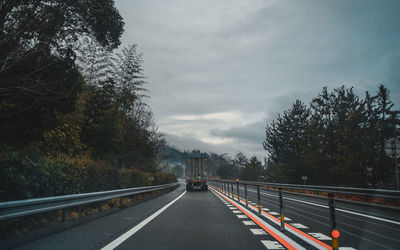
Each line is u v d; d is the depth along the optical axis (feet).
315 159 86.48
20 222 24.58
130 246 20.07
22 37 31.76
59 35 37.78
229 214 38.34
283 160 138.82
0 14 29.94
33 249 19.06
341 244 21.35
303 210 44.06
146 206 48.85
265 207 48.52
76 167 34.86
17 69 34.19
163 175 135.64
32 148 41.91
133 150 90.17
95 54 59.16
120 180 53.31
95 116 61.72
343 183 82.17
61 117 50.06
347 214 39.42
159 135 115.85
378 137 80.74
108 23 51.01
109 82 64.08
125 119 81.05
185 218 34.30
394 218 35.50
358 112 82.84
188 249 19.38
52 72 39.96
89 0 45.44
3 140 39.70
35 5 31.68
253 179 238.48
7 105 34.14
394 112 84.89
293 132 147.84
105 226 28.09
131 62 78.38
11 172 24.14
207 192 101.76
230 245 20.57
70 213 32.01
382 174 73.87
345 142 83.61
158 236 23.50
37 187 26.76
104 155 64.59
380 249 19.93
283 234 24.63
